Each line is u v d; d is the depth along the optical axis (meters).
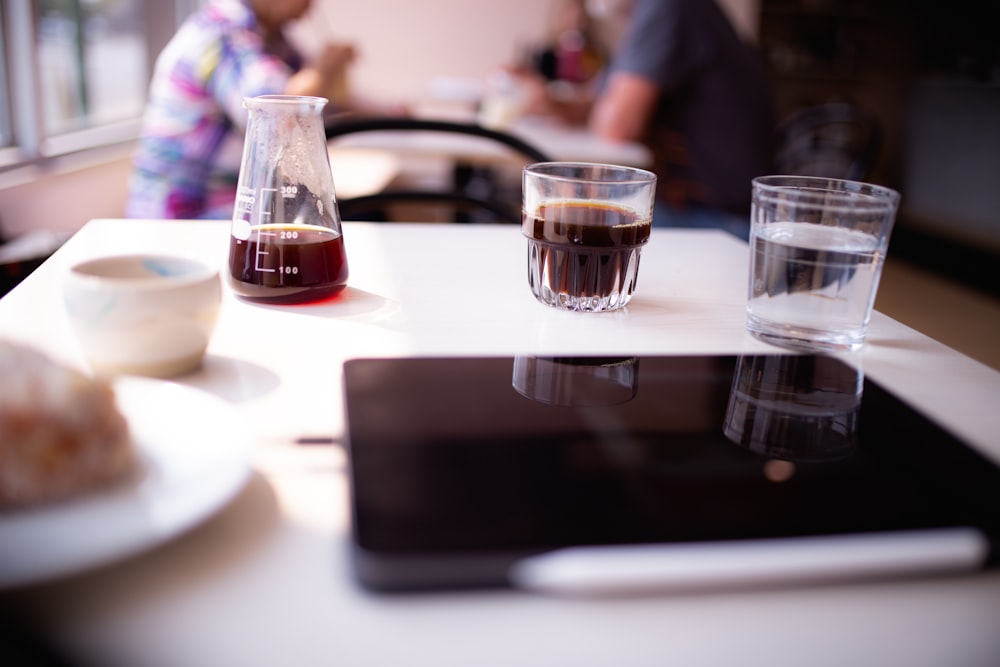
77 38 2.60
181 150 1.71
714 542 0.42
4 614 0.37
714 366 0.62
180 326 0.55
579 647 0.37
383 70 3.71
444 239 0.91
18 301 0.67
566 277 0.71
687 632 0.38
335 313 0.68
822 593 0.41
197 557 0.41
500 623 0.38
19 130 2.17
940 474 0.49
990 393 0.60
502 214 1.13
